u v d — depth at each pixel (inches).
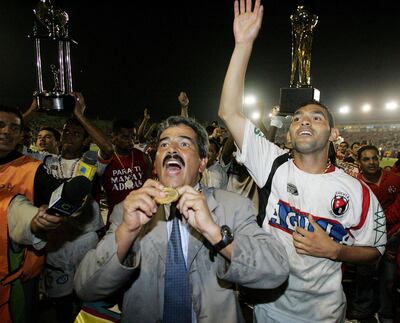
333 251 75.9
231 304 67.8
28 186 93.7
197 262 68.1
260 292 87.8
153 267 67.9
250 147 90.5
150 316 67.0
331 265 82.0
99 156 156.9
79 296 65.7
